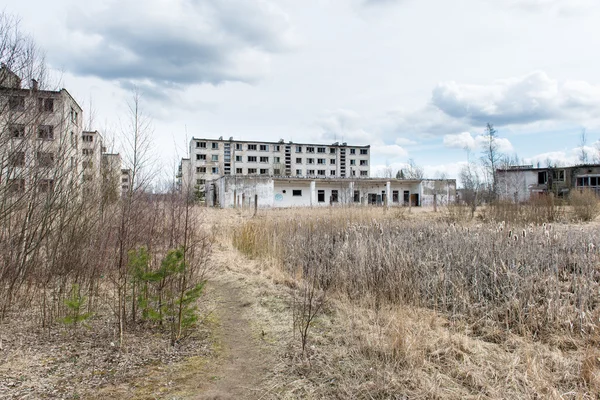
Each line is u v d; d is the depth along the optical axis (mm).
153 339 4164
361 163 67375
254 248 9656
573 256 6102
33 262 5223
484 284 5305
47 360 3529
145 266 4316
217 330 4555
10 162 5020
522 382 3113
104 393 2973
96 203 6391
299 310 5195
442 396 2918
